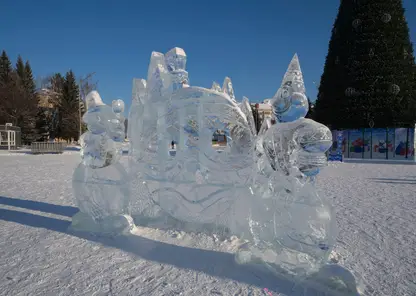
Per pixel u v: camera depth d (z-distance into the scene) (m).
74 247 3.87
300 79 3.36
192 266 3.33
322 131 2.97
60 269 3.23
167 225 4.72
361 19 22.12
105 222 4.33
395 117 21.22
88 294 2.72
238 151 4.32
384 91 21.39
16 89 41.84
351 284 2.75
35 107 43.34
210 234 4.35
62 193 7.64
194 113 4.43
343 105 23.08
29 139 42.19
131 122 5.03
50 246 3.89
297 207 3.04
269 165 3.73
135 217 4.99
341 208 6.14
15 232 4.45
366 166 16.19
